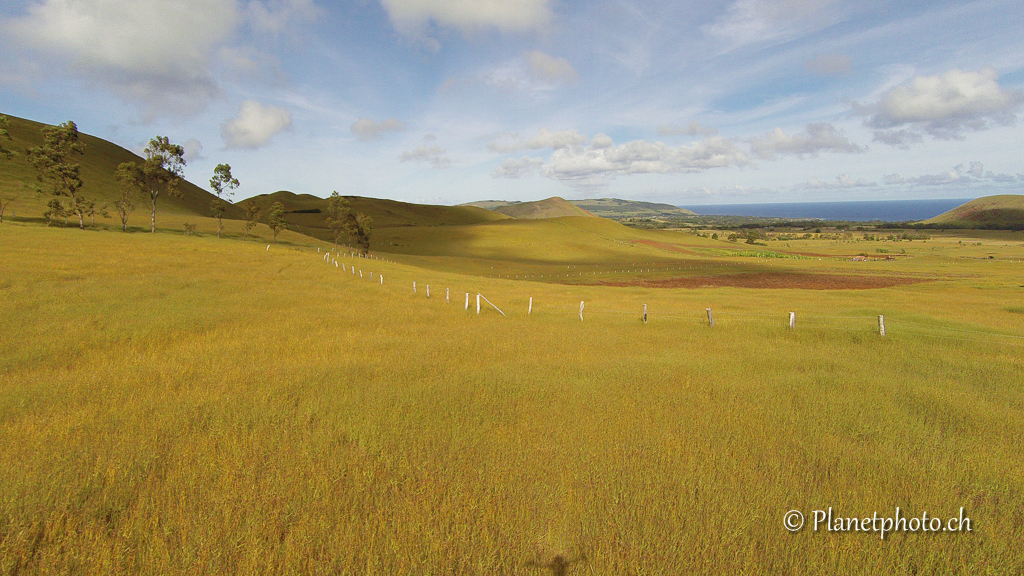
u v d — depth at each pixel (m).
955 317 27.94
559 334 19.94
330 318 21.78
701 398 10.41
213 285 29.84
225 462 6.33
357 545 4.70
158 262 38.47
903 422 9.28
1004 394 11.98
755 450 7.40
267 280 35.00
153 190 73.06
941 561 4.91
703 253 146.38
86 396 9.61
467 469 6.35
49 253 36.97
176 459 6.47
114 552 4.54
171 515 5.14
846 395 11.12
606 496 5.74
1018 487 6.54
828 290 53.28
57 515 5.11
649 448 7.32
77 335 15.51
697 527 5.19
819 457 7.25
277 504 5.38
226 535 4.79
